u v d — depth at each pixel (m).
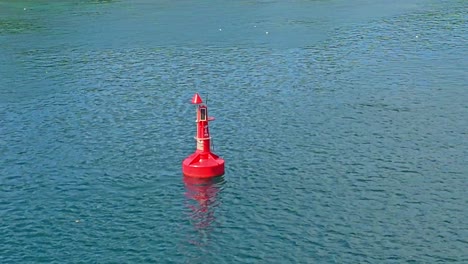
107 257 26.05
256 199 30.39
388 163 33.94
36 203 30.59
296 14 78.19
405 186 31.39
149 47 61.78
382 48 58.44
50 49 61.62
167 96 46.06
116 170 33.97
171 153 35.94
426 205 29.58
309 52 57.66
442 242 26.73
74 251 26.53
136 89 48.00
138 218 28.95
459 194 30.52
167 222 28.56
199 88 47.75
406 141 36.72
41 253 26.44
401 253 26.02
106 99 45.72
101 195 31.23
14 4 90.50
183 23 74.31
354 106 42.56
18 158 35.88
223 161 33.00
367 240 26.88
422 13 75.75
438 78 48.31
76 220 28.94
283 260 25.61
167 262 25.62
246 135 38.12
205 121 32.81
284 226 27.97
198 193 31.09
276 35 65.69
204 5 87.44
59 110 43.59
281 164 34.06
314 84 47.78
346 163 34.03
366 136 37.53
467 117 40.09
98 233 27.80
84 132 39.50
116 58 57.62
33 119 41.94
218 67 53.59
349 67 52.16
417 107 42.06
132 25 73.69
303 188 31.34
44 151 36.75
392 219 28.42
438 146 35.97
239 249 26.39
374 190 31.05
